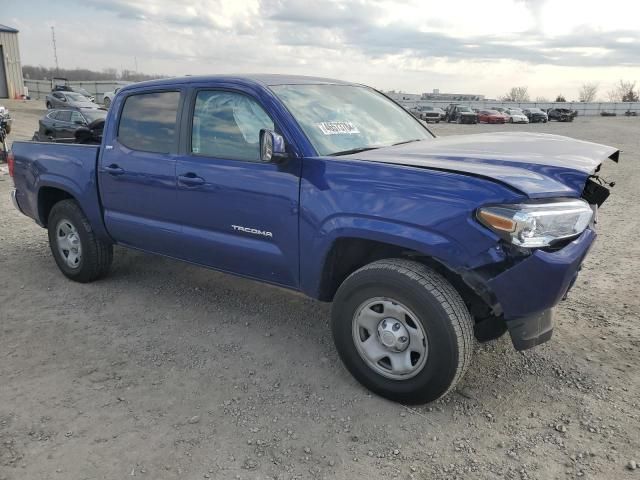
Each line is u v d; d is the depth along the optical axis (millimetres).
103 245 4988
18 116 30578
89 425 3000
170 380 3473
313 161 3289
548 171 2920
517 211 2654
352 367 3326
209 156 3846
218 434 2930
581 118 59562
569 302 4664
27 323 4301
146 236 4402
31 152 5277
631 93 97125
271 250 3568
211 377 3508
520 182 2734
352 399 3250
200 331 4168
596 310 4488
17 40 46062
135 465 2688
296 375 3529
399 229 2924
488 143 3631
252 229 3625
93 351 3852
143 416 3088
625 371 3527
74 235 5078
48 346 3924
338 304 3289
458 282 3121
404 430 2955
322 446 2834
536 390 3318
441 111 47156
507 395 3270
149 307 4617
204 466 2686
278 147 3223
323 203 3199
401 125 4250
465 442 2854
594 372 3514
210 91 3914
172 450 2799
